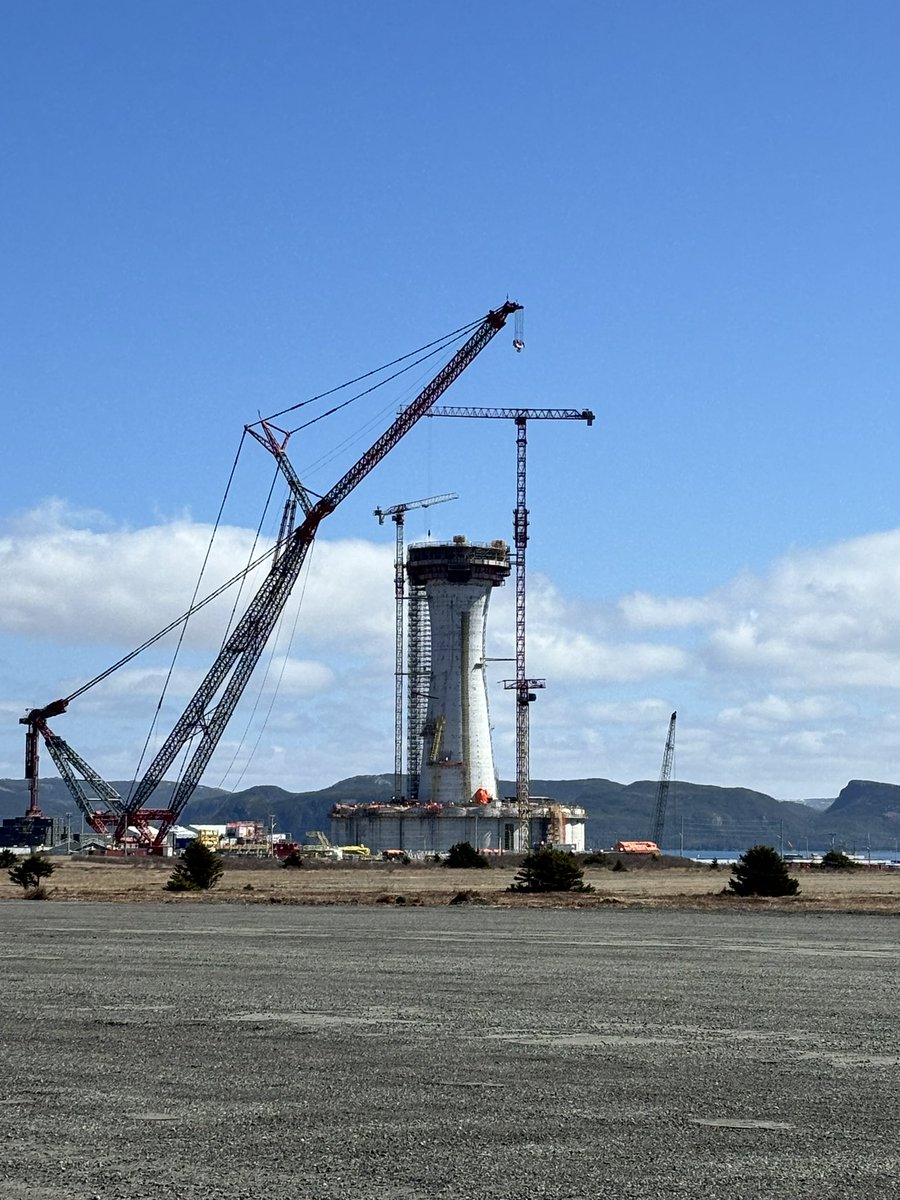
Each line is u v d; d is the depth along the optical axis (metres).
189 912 84.56
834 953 54.81
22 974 47.66
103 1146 21.98
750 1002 39.16
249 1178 20.06
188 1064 29.17
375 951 55.94
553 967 49.16
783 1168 20.44
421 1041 32.12
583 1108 24.58
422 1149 21.67
